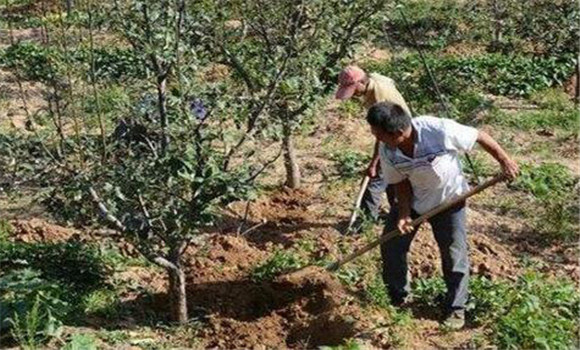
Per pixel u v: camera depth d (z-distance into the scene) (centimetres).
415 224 957
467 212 1261
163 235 958
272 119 990
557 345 923
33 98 1656
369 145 1491
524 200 1298
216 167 918
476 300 1004
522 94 1762
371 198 1161
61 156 921
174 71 939
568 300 1006
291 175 1301
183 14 941
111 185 902
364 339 944
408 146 928
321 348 902
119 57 1673
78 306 1009
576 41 1948
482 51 2064
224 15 1084
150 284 1070
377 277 1053
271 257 1112
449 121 930
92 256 1084
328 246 1125
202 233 1182
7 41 2038
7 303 961
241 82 1106
